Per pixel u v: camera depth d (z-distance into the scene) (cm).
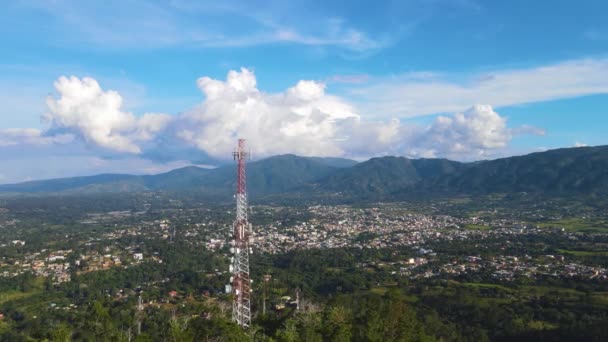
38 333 8650
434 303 13312
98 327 9494
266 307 12756
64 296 15362
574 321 11219
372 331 7925
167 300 14488
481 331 11050
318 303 12775
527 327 11069
